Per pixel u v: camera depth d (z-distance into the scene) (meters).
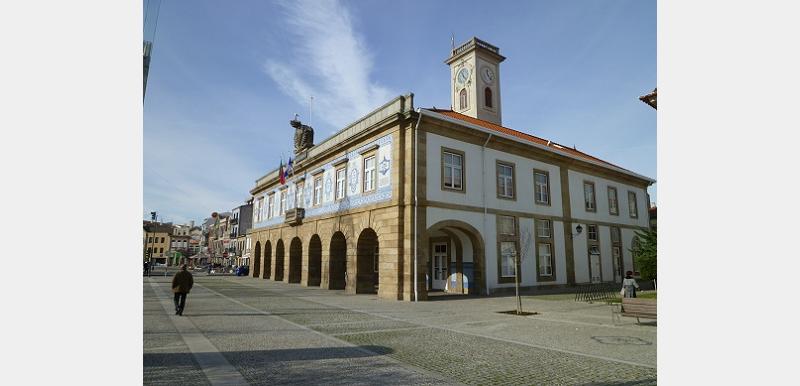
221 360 7.91
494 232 23.84
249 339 10.05
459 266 24.28
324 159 28.88
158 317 13.50
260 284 31.67
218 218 96.00
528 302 19.19
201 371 7.14
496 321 13.23
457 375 7.01
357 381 6.66
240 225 77.75
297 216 31.06
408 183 20.86
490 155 24.50
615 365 7.62
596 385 6.43
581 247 29.16
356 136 24.62
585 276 28.88
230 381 6.58
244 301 19.02
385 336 10.60
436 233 25.14
